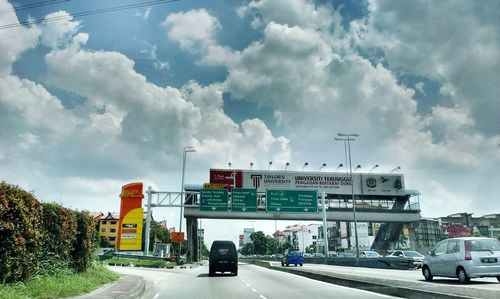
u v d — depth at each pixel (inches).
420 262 1320.1
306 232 6299.2
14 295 371.6
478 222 4884.4
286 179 2413.9
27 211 446.6
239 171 2379.4
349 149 2171.5
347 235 4569.4
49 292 433.7
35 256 490.0
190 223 2399.1
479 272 627.2
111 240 5374.0
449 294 425.4
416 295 489.1
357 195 2490.2
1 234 402.9
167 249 2839.6
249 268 1802.4
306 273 1072.2
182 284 824.3
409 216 2436.0
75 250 677.3
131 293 514.9
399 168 2571.4
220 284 817.5
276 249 6496.1
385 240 2689.5
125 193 2171.5
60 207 592.1
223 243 1157.7
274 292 634.8
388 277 849.5
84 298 431.8
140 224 2138.3
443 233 3855.8
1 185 410.9
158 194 2139.5
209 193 2100.1
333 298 537.3
